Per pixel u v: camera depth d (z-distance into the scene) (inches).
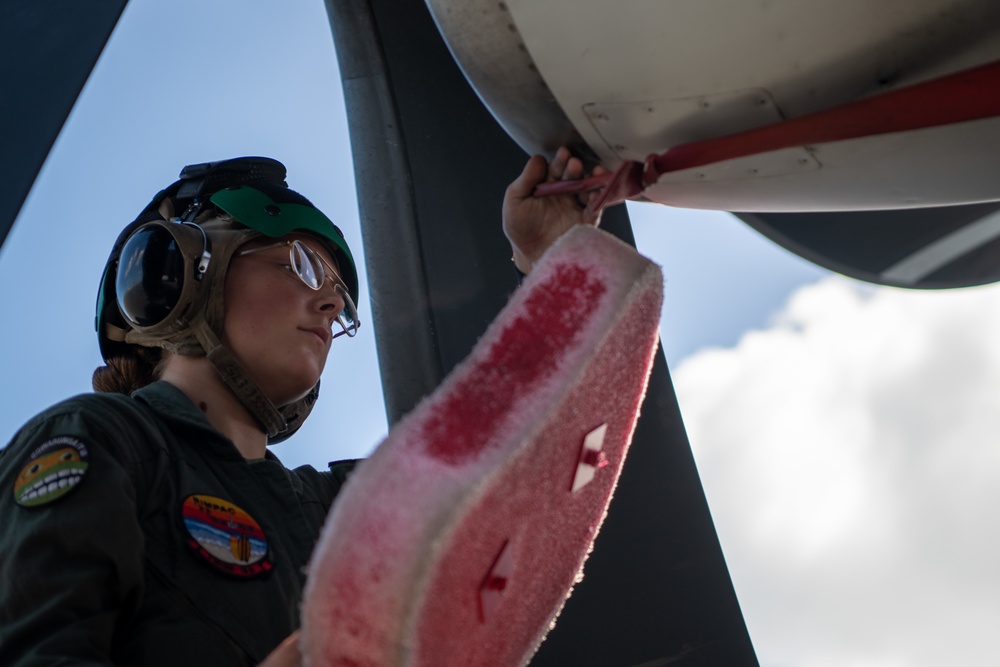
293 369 65.7
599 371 39.7
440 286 82.0
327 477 70.0
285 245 67.1
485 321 81.1
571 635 75.8
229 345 64.7
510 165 86.1
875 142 53.9
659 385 83.0
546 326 39.0
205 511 54.9
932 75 50.0
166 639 50.4
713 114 52.3
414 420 35.5
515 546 38.9
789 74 49.9
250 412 64.6
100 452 52.4
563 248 41.1
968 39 48.6
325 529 34.3
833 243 75.5
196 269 63.4
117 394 57.9
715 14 48.6
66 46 73.5
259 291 65.7
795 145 51.9
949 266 74.4
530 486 37.6
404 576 32.4
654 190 60.7
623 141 55.5
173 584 52.0
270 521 58.6
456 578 34.7
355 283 73.2
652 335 44.6
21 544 49.5
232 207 65.9
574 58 52.1
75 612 48.1
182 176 69.7
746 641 76.0
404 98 86.7
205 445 59.2
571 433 39.5
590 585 77.0
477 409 36.0
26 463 52.4
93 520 49.9
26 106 72.6
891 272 75.4
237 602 53.1
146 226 63.9
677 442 81.4
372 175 85.4
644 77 51.7
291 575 56.4
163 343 64.6
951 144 54.0
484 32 53.4
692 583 77.4
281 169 72.2
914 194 59.4
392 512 33.2
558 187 58.8
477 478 33.6
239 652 51.7
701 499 79.8
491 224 84.0
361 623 33.0
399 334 81.5
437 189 84.5
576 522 45.1
